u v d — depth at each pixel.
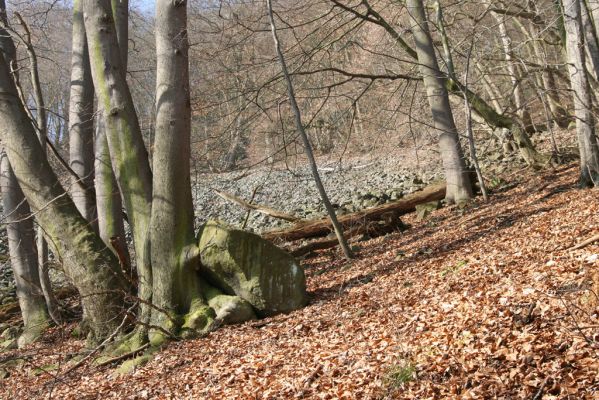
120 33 12.75
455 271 9.62
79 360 9.81
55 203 10.20
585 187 13.68
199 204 27.31
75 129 12.88
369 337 7.45
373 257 13.39
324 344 7.71
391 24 18.98
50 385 9.03
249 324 9.46
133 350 9.41
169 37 9.59
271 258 9.84
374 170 28.12
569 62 12.61
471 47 16.03
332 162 30.89
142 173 10.09
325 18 18.34
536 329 5.87
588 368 4.98
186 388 7.61
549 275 7.51
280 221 22.34
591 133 13.22
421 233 14.88
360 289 10.51
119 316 10.08
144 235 9.97
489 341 5.93
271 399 6.48
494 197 17.20
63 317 13.41
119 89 10.09
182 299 9.74
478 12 20.80
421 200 18.42
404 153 29.02
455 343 6.10
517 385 5.14
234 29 15.08
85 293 10.15
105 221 11.69
